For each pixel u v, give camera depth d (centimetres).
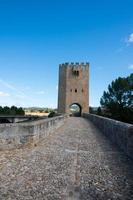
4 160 823
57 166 754
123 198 507
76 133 1791
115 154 980
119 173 691
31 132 1130
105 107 7625
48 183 587
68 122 3328
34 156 900
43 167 737
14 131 1045
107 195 521
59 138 1463
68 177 639
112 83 7600
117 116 7050
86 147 1145
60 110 6512
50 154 947
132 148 887
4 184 571
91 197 509
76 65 6456
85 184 588
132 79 7406
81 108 6412
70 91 6425
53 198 495
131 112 6994
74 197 505
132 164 806
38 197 497
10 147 1030
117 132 1222
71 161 829
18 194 510
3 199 481
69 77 6444
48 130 1587
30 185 569
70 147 1131
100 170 720
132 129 905
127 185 587
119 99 7369
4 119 5191
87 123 3147
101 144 1258
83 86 6450
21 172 676
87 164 793
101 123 2100
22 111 7762
